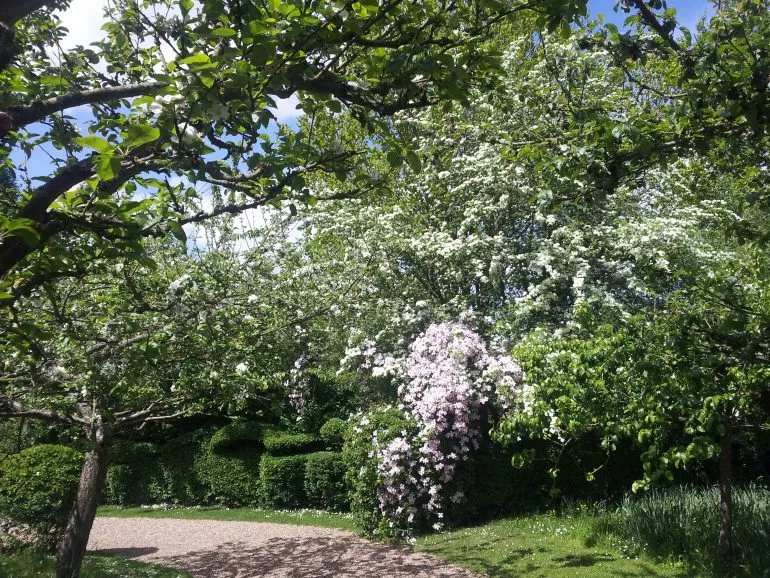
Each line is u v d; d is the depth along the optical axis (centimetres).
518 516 920
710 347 328
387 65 237
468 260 994
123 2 281
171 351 478
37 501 875
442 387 901
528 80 866
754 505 662
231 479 1351
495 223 1023
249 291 680
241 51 210
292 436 1303
